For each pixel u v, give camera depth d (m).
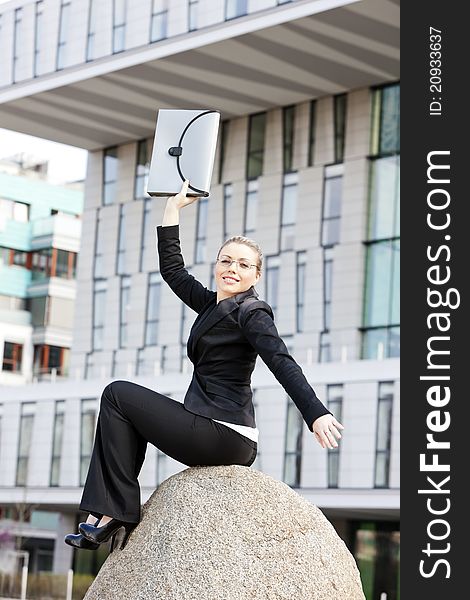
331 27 36.84
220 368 6.72
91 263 49.56
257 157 44.41
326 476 35.75
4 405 45.06
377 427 34.66
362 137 41.38
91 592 6.69
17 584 44.22
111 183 49.78
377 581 40.03
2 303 56.84
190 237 45.78
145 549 6.59
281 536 6.60
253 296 6.79
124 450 6.62
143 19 41.28
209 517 6.57
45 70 44.38
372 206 40.75
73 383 43.25
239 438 6.68
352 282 40.44
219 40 38.81
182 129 7.11
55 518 57.84
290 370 6.32
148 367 46.66
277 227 43.19
